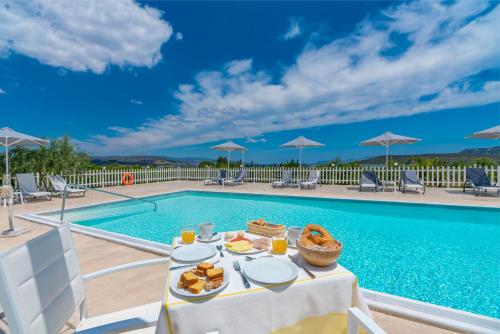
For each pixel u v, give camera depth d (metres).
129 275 3.25
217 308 1.20
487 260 4.41
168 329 1.13
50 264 1.46
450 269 4.09
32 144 9.80
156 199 10.58
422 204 7.98
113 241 4.64
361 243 5.34
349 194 9.89
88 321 1.72
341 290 1.42
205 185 14.00
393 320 2.27
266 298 1.29
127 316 1.76
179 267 1.56
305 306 1.36
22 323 1.15
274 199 10.38
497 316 2.88
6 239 4.92
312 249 1.49
